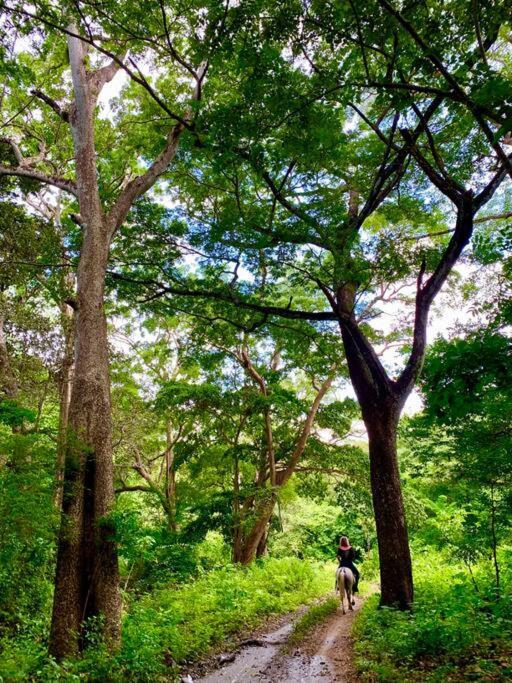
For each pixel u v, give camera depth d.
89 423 8.79
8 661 6.08
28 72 10.42
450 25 6.40
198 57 7.82
